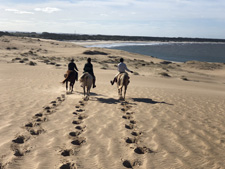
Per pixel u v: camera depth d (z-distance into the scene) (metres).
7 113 7.90
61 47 75.12
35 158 4.87
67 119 7.57
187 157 5.29
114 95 12.14
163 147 5.77
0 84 13.72
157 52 106.50
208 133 6.92
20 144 5.50
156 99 11.41
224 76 39.06
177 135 6.62
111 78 20.36
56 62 34.19
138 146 5.73
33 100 10.00
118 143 5.86
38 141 5.73
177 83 22.23
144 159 5.08
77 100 10.45
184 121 7.96
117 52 60.97
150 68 37.06
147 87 15.57
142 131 6.78
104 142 5.88
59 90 13.03
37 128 6.60
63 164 4.62
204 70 44.91
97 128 6.86
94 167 4.62
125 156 5.18
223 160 5.22
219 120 8.35
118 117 8.05
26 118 7.46
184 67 47.69
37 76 18.45
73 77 12.49
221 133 6.97
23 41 80.00
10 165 4.52
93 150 5.39
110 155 5.18
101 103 10.06
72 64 12.84
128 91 13.49
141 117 8.15
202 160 5.18
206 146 5.96
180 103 10.77
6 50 51.34
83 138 6.07
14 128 6.51
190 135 6.68
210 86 23.25
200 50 142.50
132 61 44.56
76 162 4.76
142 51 106.69
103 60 42.19
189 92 14.70
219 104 11.11
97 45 133.50
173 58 82.06
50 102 9.74
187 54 105.00
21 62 30.84
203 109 9.88
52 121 7.30
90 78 11.12
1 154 4.94
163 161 5.04
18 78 16.86
